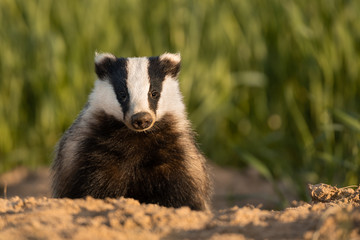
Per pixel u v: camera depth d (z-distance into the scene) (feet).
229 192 60.13
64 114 68.74
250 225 25.48
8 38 68.80
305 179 58.80
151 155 37.58
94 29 69.00
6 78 68.90
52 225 25.54
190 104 69.00
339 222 24.44
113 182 37.11
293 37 66.64
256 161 53.78
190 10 68.69
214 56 68.90
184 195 37.32
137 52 69.15
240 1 68.69
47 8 68.95
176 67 41.14
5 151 68.95
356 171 51.88
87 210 27.73
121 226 25.79
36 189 61.62
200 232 24.99
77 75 68.49
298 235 24.44
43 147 69.82
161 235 24.77
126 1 69.10
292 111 65.67
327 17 64.69
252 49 68.59
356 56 63.93
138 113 36.58
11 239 24.20
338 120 61.16
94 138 37.76
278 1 66.95
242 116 69.36
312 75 64.49
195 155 38.47
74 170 37.17
